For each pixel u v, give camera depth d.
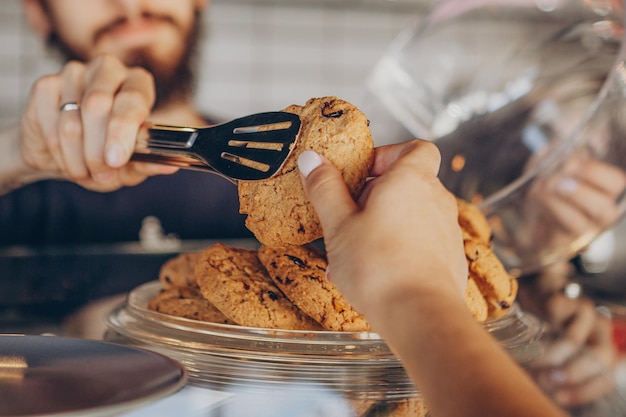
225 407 0.50
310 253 0.69
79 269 1.16
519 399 0.35
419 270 0.43
